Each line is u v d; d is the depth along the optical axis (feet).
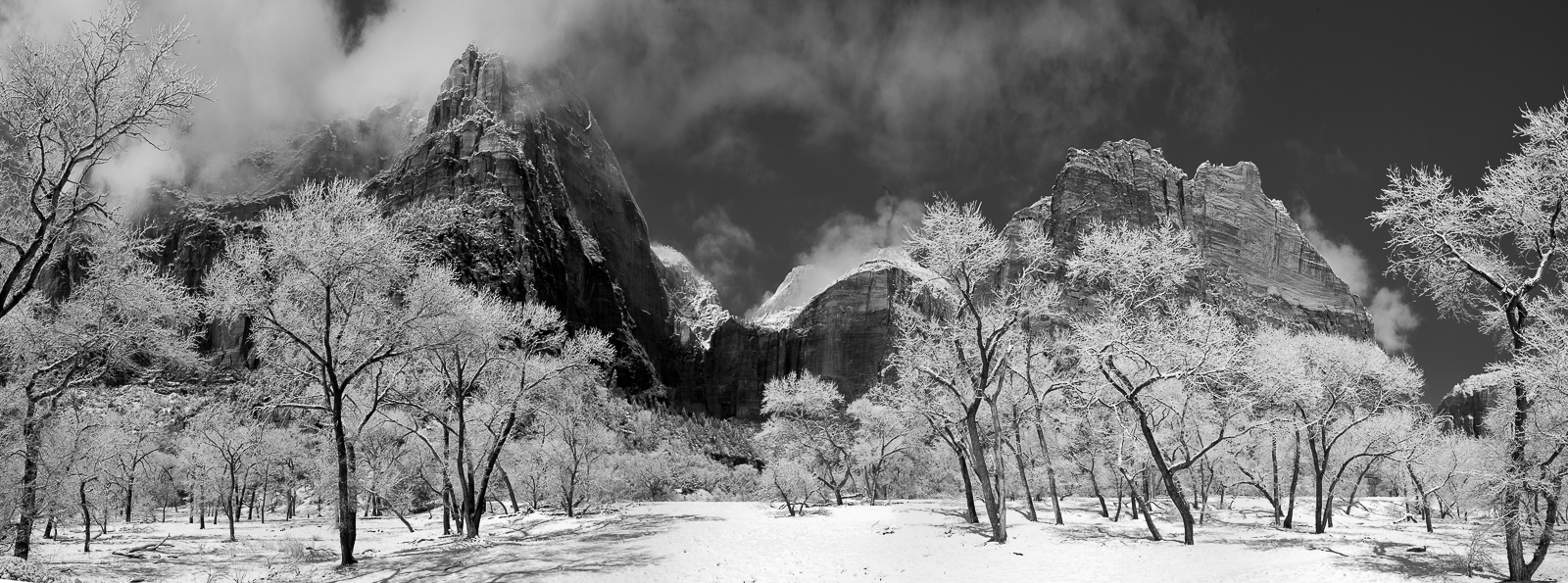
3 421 67.41
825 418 195.52
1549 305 61.87
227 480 175.63
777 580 73.61
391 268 82.84
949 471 210.59
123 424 121.49
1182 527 121.19
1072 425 128.77
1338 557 79.36
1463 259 64.03
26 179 60.34
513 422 116.06
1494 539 65.82
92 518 133.59
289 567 85.71
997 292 106.11
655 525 124.57
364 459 114.52
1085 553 89.86
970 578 75.31
